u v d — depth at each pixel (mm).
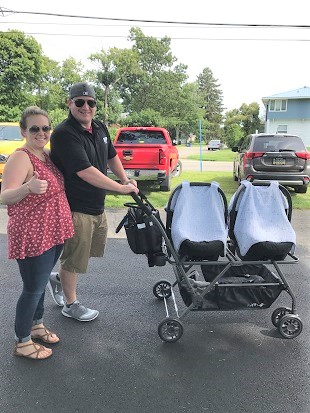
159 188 11000
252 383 2854
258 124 53031
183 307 4059
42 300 3326
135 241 3371
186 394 2729
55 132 3260
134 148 9781
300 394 2740
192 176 14664
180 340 3438
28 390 2750
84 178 3230
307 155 9664
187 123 59562
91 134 3414
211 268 3797
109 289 4496
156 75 54781
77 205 3439
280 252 3314
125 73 50375
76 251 3535
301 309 4027
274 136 10156
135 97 54500
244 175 10008
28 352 3113
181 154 34156
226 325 3705
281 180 9672
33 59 33969
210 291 3447
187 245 3227
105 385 2816
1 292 4352
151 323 3730
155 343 3383
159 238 3393
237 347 3332
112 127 46719
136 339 3443
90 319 3752
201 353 3236
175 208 3414
